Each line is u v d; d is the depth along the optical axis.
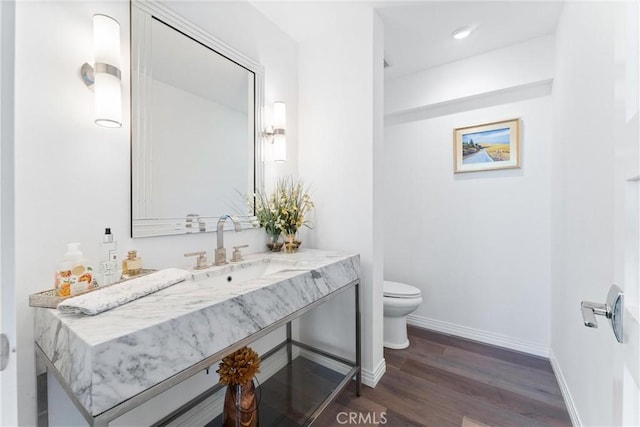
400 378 1.80
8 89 0.45
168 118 1.30
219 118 1.55
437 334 2.48
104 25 0.97
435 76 2.44
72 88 0.98
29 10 0.88
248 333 0.93
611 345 0.99
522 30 1.93
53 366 0.74
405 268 2.72
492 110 2.29
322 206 1.97
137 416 1.17
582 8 1.35
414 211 2.67
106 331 0.63
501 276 2.27
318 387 1.69
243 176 1.70
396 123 2.76
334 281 1.45
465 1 1.67
